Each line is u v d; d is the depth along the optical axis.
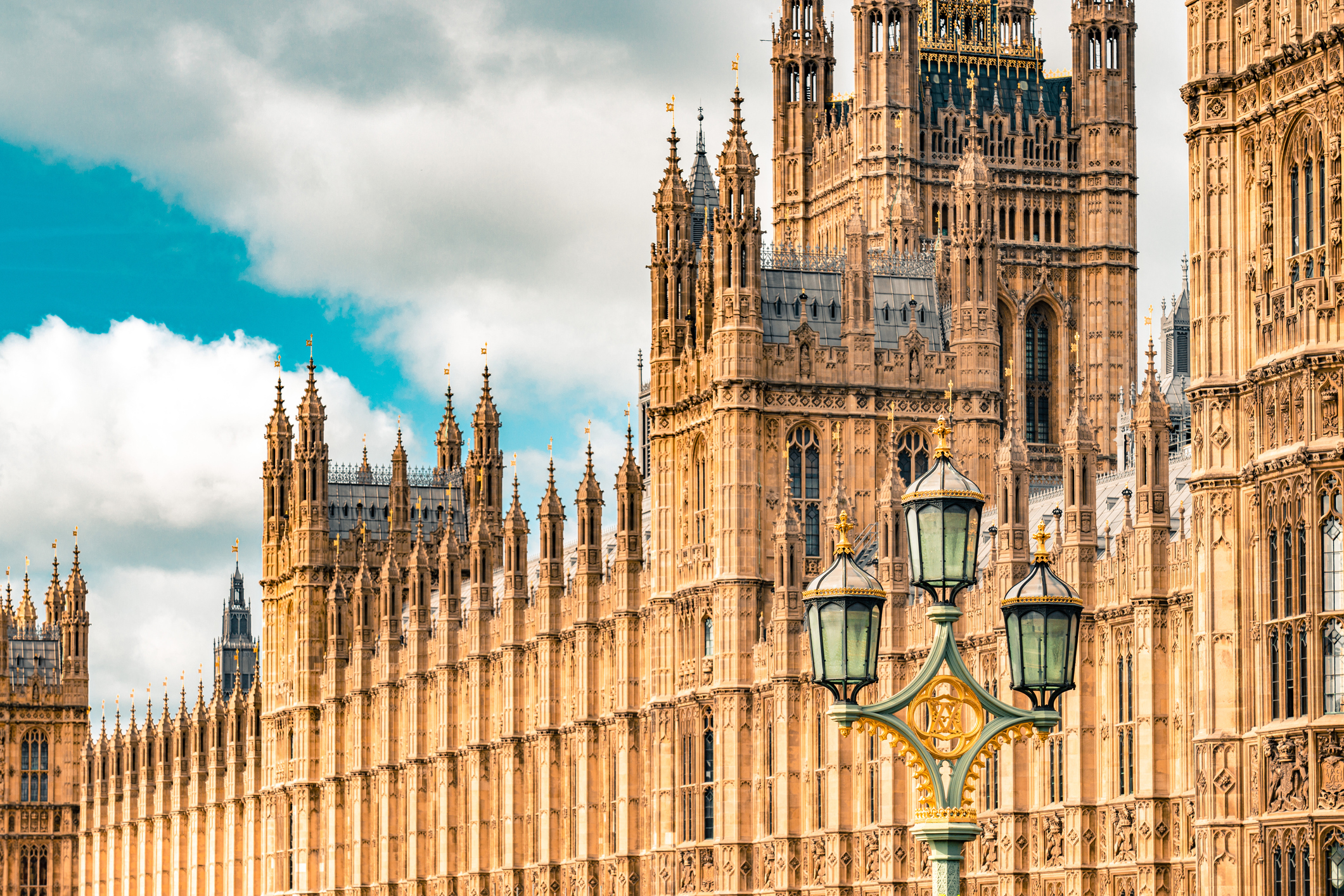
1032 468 188.88
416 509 191.88
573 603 142.38
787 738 115.44
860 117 195.12
